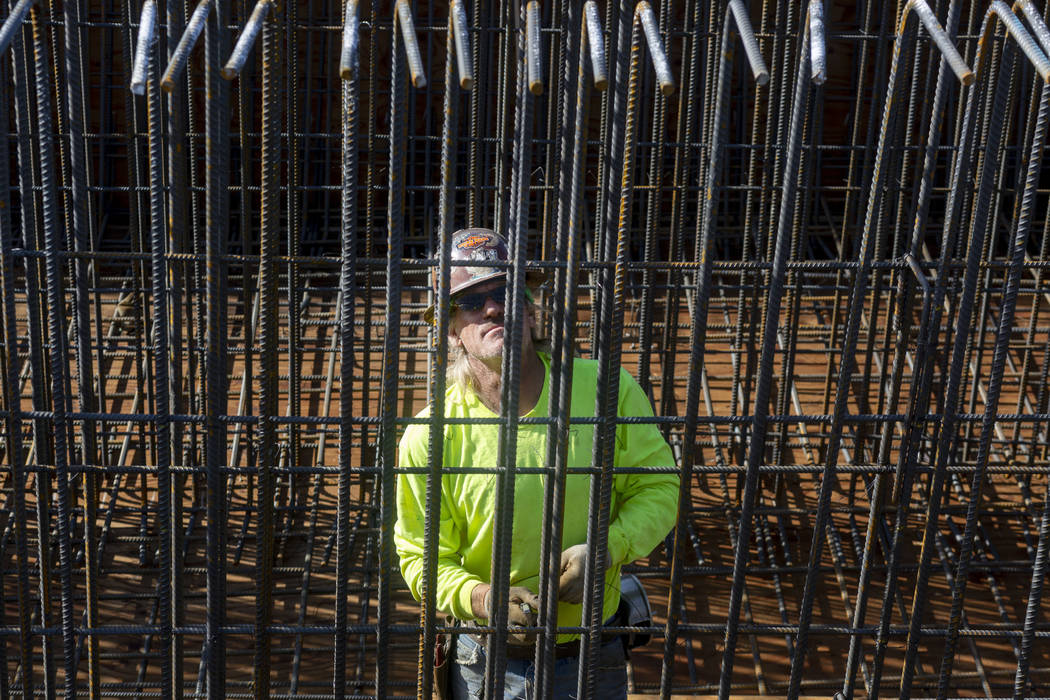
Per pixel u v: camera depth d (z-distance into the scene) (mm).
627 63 1890
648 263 2117
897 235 4520
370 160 3980
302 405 5402
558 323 2055
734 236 7094
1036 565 2254
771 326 2043
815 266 2131
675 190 4613
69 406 5141
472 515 2666
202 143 6332
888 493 4953
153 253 1976
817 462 5176
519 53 1948
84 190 2158
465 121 7059
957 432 4906
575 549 2518
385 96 7059
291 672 3998
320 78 6832
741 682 4074
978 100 2139
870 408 5652
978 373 4914
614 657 2818
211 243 1930
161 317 2002
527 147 1897
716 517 4898
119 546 4551
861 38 4832
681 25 6973
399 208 1908
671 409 4965
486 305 2619
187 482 4898
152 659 4055
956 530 4785
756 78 1765
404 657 4090
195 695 3695
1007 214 7238
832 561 4656
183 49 1758
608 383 2062
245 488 4875
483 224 6250
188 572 4441
